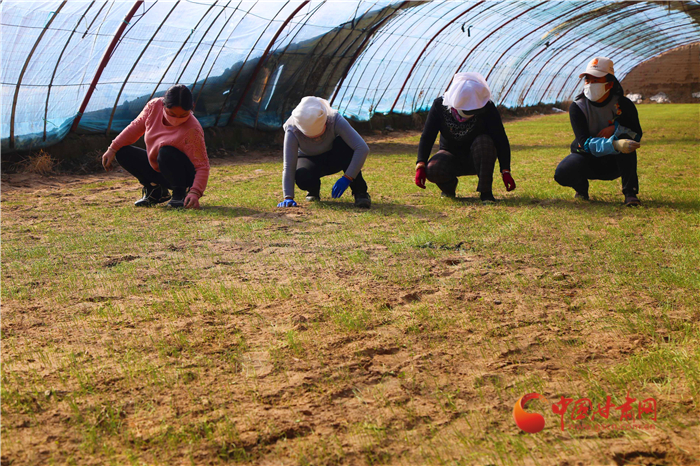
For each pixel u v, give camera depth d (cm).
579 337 279
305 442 195
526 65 3275
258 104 1642
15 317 307
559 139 1705
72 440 196
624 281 356
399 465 184
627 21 3053
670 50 4422
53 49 1001
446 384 235
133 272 391
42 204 699
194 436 196
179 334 282
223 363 254
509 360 256
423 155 660
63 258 429
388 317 307
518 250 435
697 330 279
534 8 2308
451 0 1838
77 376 239
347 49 1811
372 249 452
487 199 648
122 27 1080
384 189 783
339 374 244
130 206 667
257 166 1165
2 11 887
